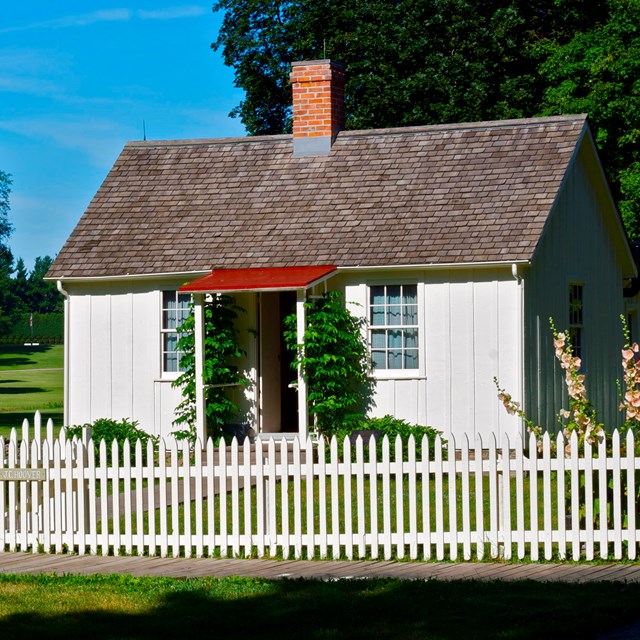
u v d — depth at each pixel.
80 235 27.03
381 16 40.50
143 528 16.11
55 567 14.08
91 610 11.55
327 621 10.92
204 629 10.77
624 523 14.22
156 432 25.89
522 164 25.64
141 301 26.14
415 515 14.12
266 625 10.84
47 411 46.44
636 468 13.80
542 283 24.80
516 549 14.36
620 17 36.31
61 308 173.00
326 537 14.37
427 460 14.16
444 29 40.03
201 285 24.03
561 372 25.80
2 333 136.25
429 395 24.17
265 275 24.39
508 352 23.61
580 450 14.42
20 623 11.09
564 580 12.63
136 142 29.34
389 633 10.45
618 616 10.93
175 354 25.95
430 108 39.00
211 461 14.66
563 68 37.62
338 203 26.16
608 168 37.16
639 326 33.91
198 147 28.78
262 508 14.52
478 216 24.58
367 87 39.62
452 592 11.99
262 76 44.12
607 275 29.64
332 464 14.34
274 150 28.08
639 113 35.31
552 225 25.47
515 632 10.34
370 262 24.31
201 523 14.67
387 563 13.98
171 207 27.30
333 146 27.69
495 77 40.03
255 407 25.36
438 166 26.30
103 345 26.39
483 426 23.77
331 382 23.89
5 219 91.12
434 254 23.94
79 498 15.05
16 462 15.49
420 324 24.25
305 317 24.11
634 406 14.27
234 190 27.33
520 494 13.98
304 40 42.56
